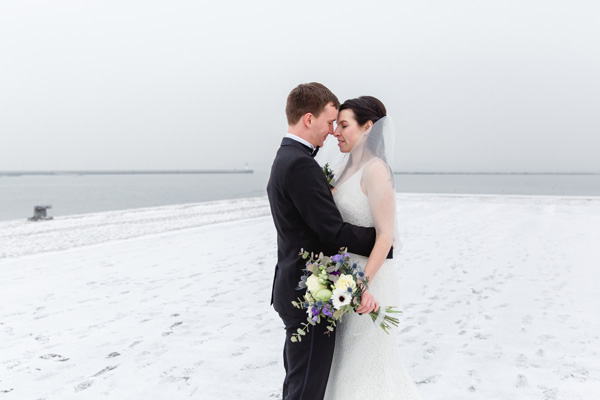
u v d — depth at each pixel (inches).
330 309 73.0
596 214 585.9
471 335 163.8
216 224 530.0
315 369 78.7
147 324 179.9
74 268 291.3
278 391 122.6
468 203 793.6
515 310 193.0
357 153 85.0
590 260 295.4
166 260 315.9
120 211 732.0
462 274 261.0
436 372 133.3
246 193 2358.5
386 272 84.9
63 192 2847.0
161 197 1972.2
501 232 429.4
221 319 185.5
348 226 76.7
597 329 167.9
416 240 386.9
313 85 81.0
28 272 280.2
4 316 191.5
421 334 165.5
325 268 74.5
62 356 148.6
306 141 81.5
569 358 142.1
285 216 79.7
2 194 2620.6
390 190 80.2
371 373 83.3
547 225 476.4
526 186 3481.8
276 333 168.4
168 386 126.6
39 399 119.7
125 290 233.9
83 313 194.9
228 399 118.6
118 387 126.3
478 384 125.1
